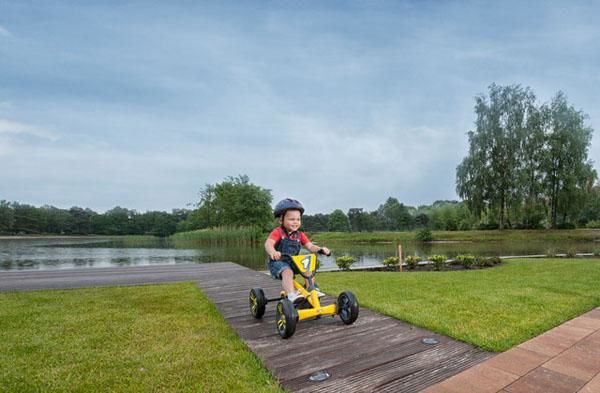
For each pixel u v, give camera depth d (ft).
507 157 102.99
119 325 13.57
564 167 99.09
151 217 290.76
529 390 8.02
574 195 97.35
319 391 8.14
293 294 12.60
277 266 13.51
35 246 114.73
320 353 10.50
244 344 11.37
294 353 10.52
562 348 10.55
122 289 21.85
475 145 105.81
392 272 30.96
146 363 9.79
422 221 197.36
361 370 9.28
